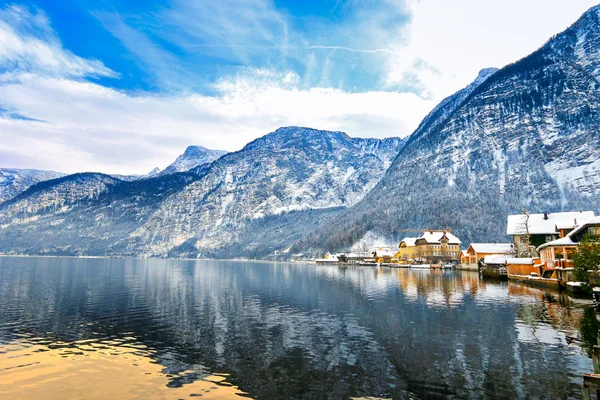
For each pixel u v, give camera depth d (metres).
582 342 31.75
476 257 150.50
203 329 38.75
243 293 71.00
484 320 41.03
